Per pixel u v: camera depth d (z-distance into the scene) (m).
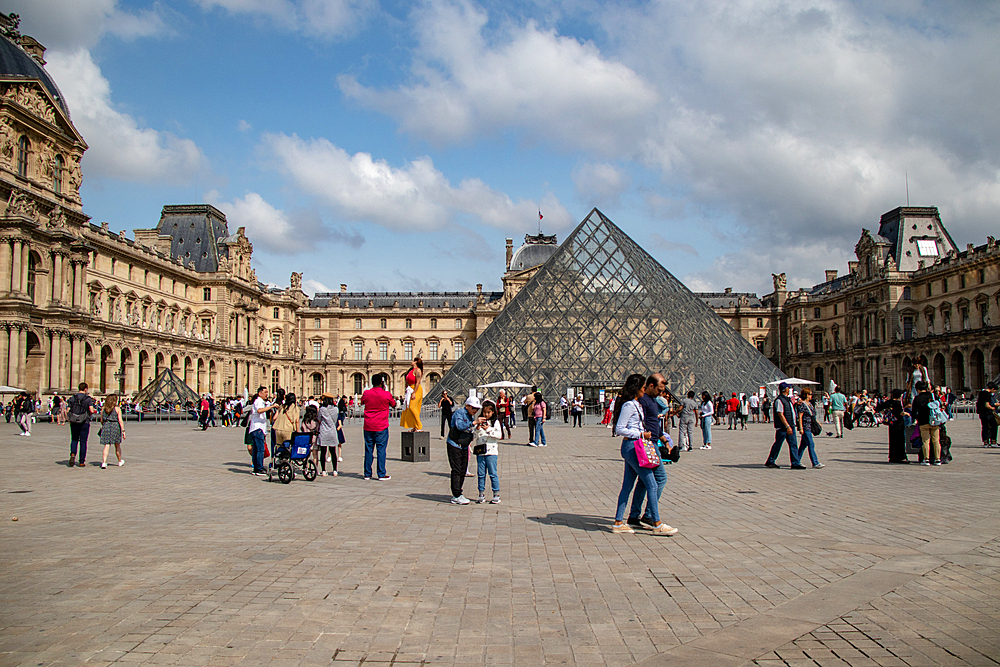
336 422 29.69
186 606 10.68
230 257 146.00
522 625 9.91
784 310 180.75
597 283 78.00
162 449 42.53
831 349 163.38
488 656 8.81
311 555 13.98
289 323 174.25
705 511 19.11
